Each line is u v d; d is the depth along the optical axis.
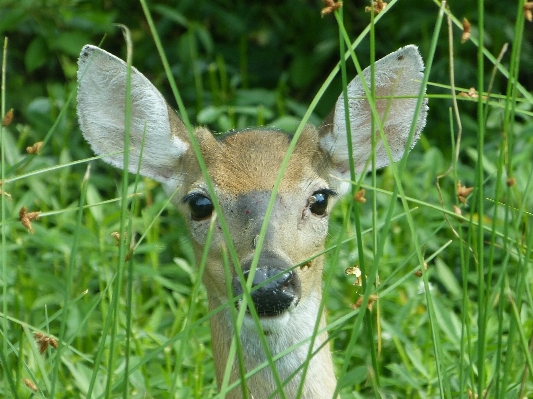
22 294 12.62
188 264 13.21
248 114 16.34
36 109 16.20
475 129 15.61
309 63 17.45
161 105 10.11
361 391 11.09
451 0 16.95
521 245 7.96
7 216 13.22
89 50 9.92
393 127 10.30
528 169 13.40
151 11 18.44
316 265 9.28
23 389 10.05
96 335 12.09
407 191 14.12
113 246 12.72
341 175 10.14
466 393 8.71
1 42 17.67
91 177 15.30
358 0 18.39
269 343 8.98
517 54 7.35
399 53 9.53
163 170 10.31
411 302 11.50
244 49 17.97
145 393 9.74
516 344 10.49
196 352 11.29
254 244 8.77
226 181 9.31
